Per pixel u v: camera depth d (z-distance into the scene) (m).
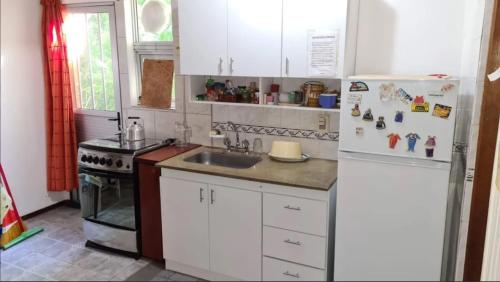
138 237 3.17
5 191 3.39
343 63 2.52
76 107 4.14
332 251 2.65
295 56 2.66
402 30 2.66
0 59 3.54
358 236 2.41
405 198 2.26
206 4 2.88
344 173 2.37
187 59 3.05
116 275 2.99
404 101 2.16
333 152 2.99
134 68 3.75
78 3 3.82
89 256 3.27
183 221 2.91
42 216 4.02
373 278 2.43
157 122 3.68
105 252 3.33
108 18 3.75
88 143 3.30
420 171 2.19
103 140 3.45
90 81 4.03
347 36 2.52
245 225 2.69
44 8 3.72
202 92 3.34
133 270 3.07
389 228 2.33
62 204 4.28
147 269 3.09
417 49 2.64
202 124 3.47
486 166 2.09
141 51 3.68
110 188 3.19
